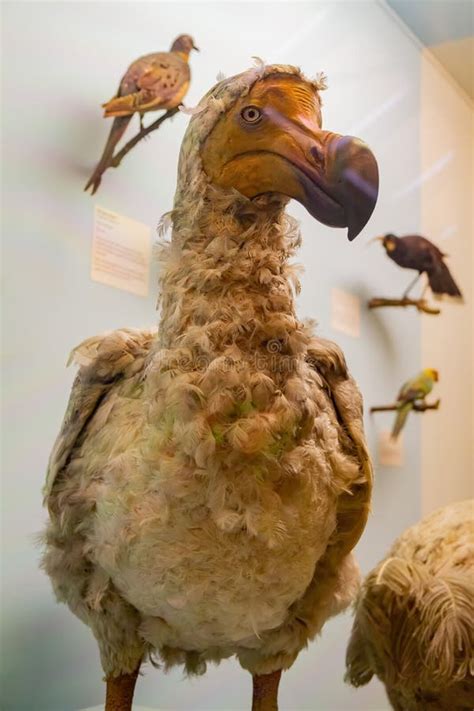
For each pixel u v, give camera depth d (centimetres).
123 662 86
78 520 82
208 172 73
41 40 120
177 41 136
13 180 114
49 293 117
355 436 84
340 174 69
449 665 93
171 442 70
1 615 107
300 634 87
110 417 83
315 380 83
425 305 192
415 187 185
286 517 72
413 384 184
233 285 71
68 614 115
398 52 181
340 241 166
